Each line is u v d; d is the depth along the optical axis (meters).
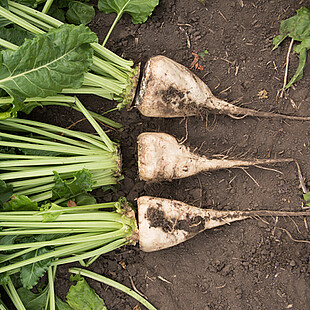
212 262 1.10
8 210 1.00
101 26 1.12
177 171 1.07
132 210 1.05
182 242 1.11
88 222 1.02
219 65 1.12
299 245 1.09
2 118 0.96
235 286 1.10
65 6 1.09
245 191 1.11
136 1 1.06
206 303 1.09
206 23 1.12
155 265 1.11
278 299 1.09
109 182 1.09
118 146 1.08
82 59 0.98
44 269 1.02
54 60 0.95
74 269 1.09
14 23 1.01
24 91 0.94
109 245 1.05
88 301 1.08
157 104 1.05
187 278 1.10
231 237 1.10
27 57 0.92
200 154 1.08
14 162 1.01
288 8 1.11
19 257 1.02
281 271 1.09
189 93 1.05
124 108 1.12
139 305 1.10
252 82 1.12
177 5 1.12
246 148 1.12
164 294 1.10
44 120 1.12
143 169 1.04
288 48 1.11
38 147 1.02
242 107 1.12
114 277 1.11
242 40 1.12
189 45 1.12
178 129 1.12
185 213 1.06
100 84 1.03
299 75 1.10
